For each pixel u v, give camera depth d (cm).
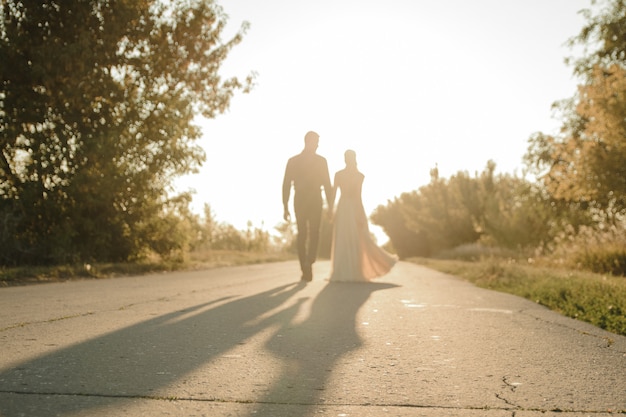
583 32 2423
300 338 436
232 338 433
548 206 2511
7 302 661
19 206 1339
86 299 699
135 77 1602
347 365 349
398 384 306
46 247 1364
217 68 1722
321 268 1747
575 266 1512
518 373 333
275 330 470
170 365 343
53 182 1402
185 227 1673
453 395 287
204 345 405
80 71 1373
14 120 1386
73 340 417
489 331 479
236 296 741
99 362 348
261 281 1040
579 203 2389
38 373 318
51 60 1334
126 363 346
